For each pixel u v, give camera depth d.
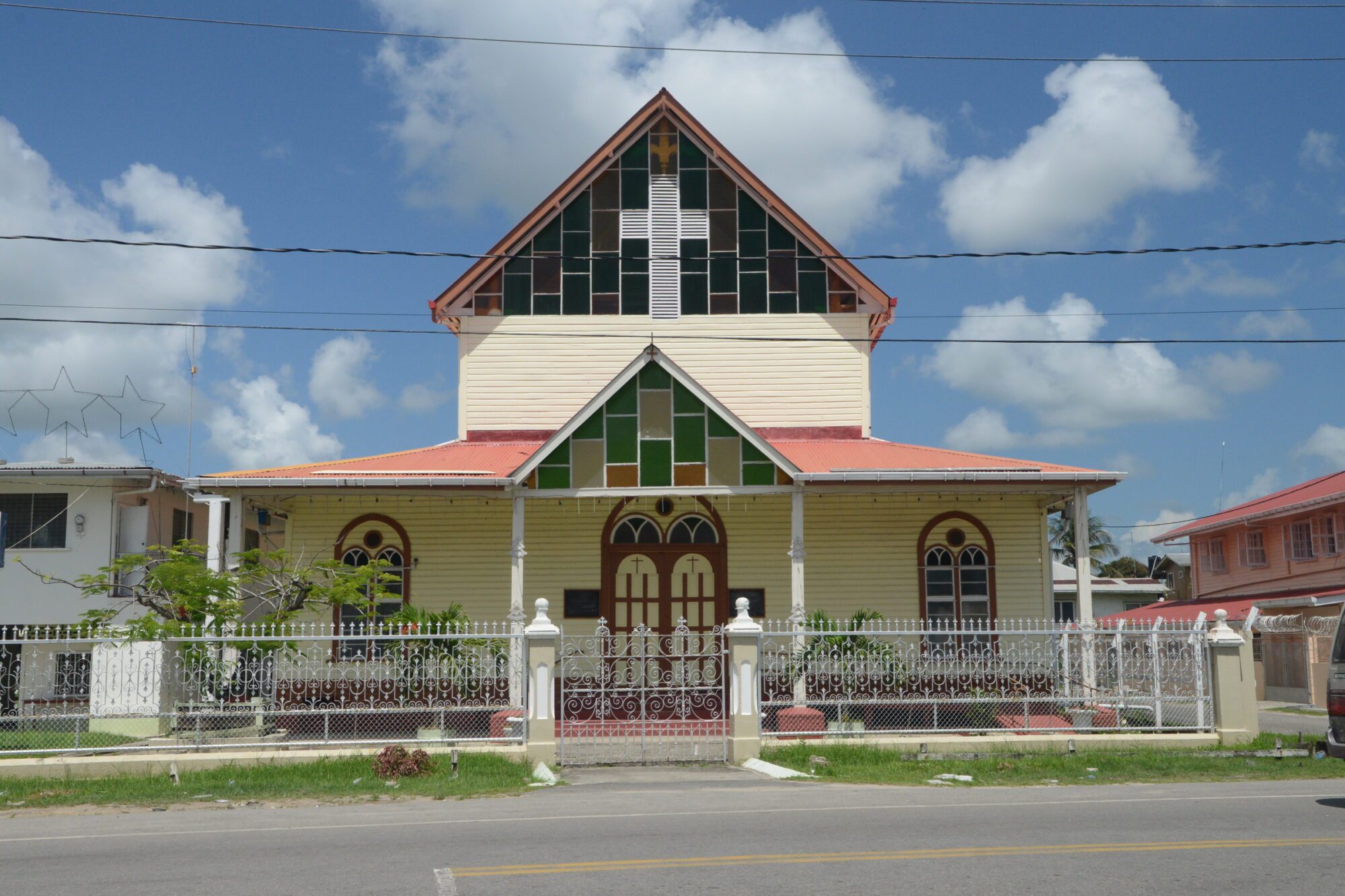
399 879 8.37
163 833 11.09
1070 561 69.19
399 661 17.78
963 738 16.89
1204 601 40.50
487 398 24.52
